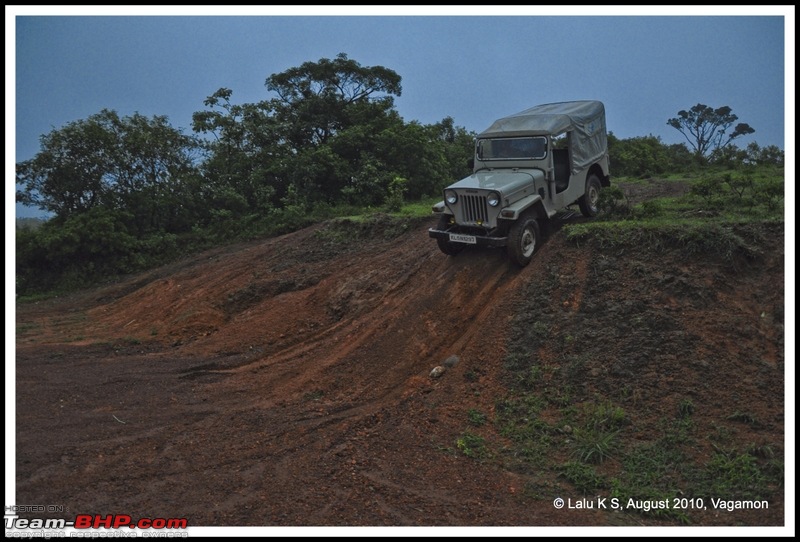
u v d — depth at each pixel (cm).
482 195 921
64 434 708
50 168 1958
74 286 1845
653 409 685
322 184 2223
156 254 1995
